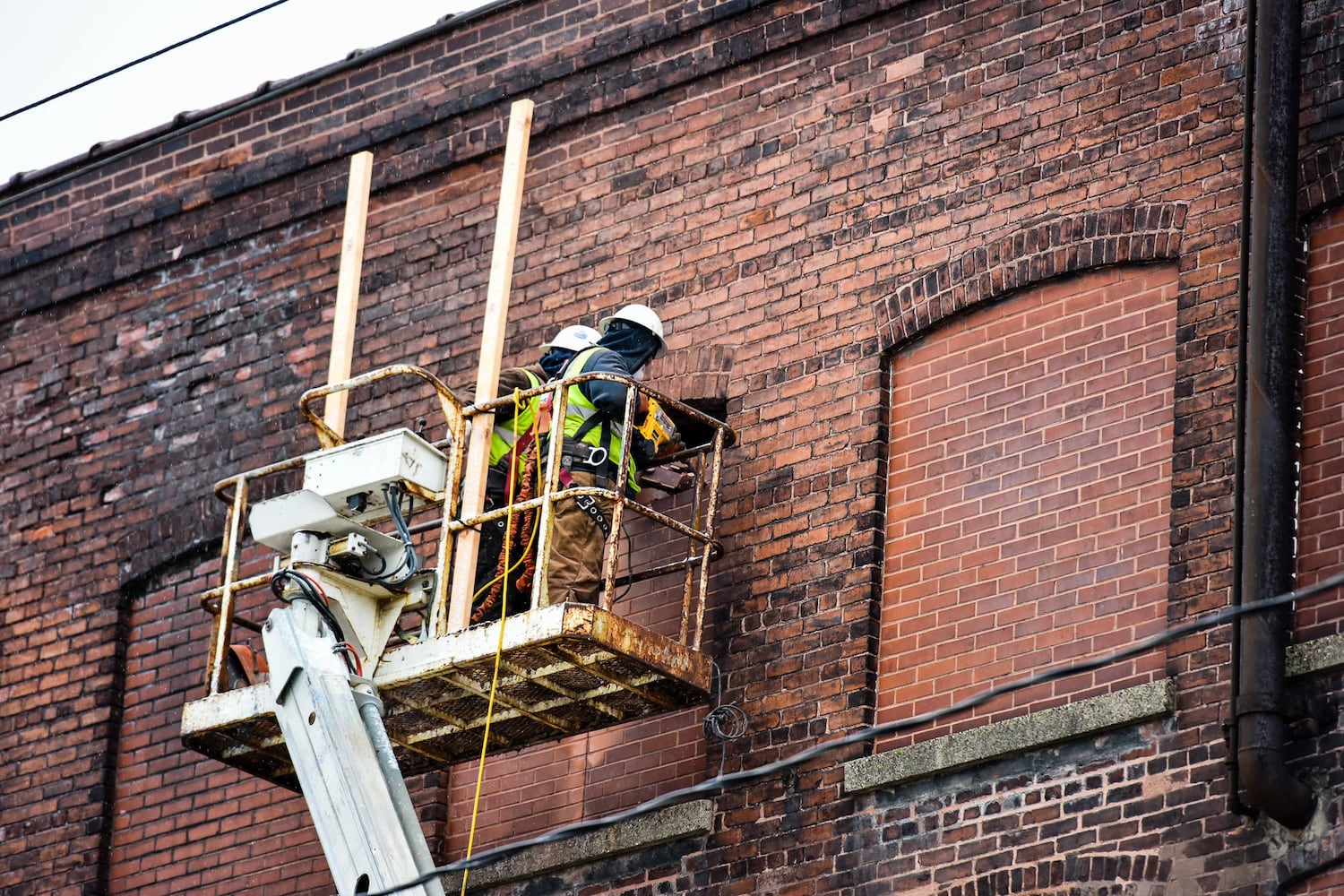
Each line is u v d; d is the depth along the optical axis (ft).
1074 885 74.33
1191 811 73.10
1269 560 73.31
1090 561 78.89
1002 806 76.74
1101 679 77.10
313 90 102.47
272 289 101.45
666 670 78.28
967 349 84.07
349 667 76.95
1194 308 79.00
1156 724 74.74
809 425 85.76
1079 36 84.74
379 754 75.46
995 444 82.33
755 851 81.05
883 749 80.59
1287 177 76.84
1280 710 71.61
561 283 93.61
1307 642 72.95
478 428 80.53
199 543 99.09
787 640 83.35
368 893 72.54
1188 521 76.69
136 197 105.81
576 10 96.58
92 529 102.17
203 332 102.63
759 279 88.84
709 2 93.25
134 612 100.48
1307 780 71.61
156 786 96.89
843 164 88.43
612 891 84.07
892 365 85.61
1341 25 79.66
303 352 99.50
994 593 80.59
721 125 91.91
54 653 101.09
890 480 84.23
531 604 76.95
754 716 82.99
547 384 79.77
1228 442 76.84
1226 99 80.89
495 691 78.02
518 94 97.04
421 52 100.12
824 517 84.33
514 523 81.30
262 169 102.58
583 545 79.30
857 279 86.63
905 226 86.22
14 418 106.11
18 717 100.94
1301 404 77.00
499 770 89.20
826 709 81.66
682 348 89.51
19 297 107.55
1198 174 80.53
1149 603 77.10
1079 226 82.17
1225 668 74.18
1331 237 78.33
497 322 81.82
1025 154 84.43
